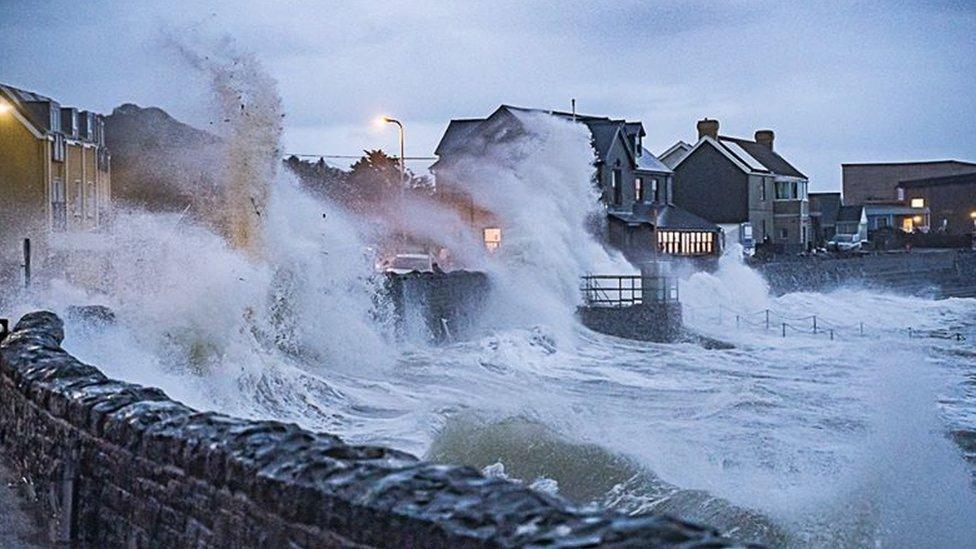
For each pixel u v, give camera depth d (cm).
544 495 817
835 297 10975
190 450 1151
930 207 19425
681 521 734
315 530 922
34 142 7681
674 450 2855
